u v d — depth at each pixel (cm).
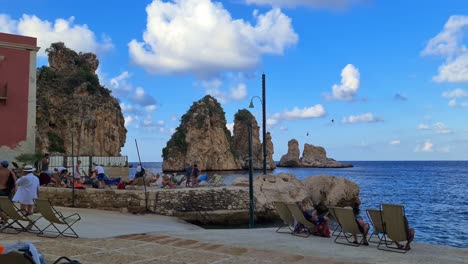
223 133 12781
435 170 14825
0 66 2378
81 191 2161
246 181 2662
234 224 2322
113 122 6981
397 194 4944
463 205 3747
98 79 7456
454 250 1027
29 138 2450
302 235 1226
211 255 844
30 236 1059
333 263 791
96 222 1476
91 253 852
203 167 12100
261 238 1123
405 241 1082
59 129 6291
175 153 12169
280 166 18275
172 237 1075
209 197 2339
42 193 2141
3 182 1297
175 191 2272
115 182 2536
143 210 2195
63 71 7238
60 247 910
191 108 12681
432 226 2505
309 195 2709
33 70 2484
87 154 6425
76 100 6631
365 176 10212
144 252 868
